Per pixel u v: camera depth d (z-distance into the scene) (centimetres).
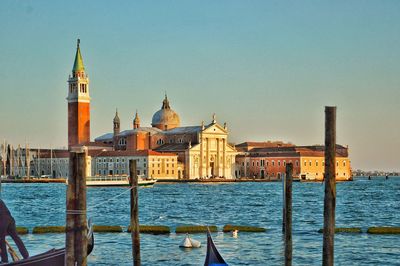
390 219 12750
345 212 14612
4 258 4606
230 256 7525
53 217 13025
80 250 4141
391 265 7025
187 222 11862
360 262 7200
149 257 7412
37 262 4472
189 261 7188
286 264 5800
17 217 13025
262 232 9550
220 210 15262
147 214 13912
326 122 4416
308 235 9481
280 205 17175
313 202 18450
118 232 9469
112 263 7088
